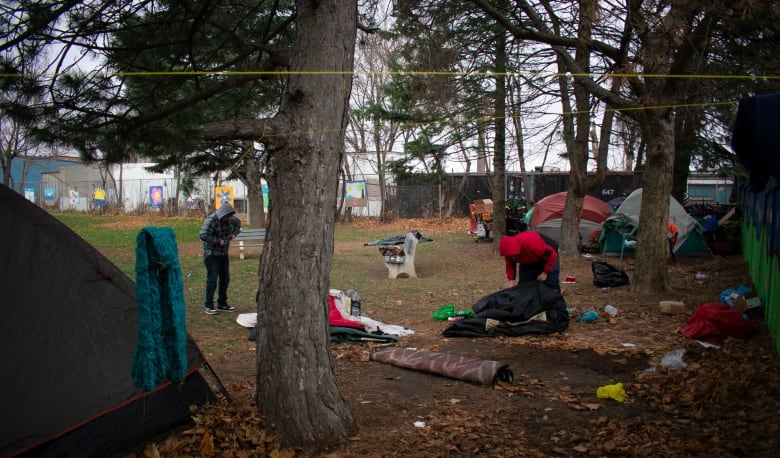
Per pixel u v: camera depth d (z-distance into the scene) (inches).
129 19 244.5
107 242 806.5
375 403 195.8
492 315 298.4
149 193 1411.2
